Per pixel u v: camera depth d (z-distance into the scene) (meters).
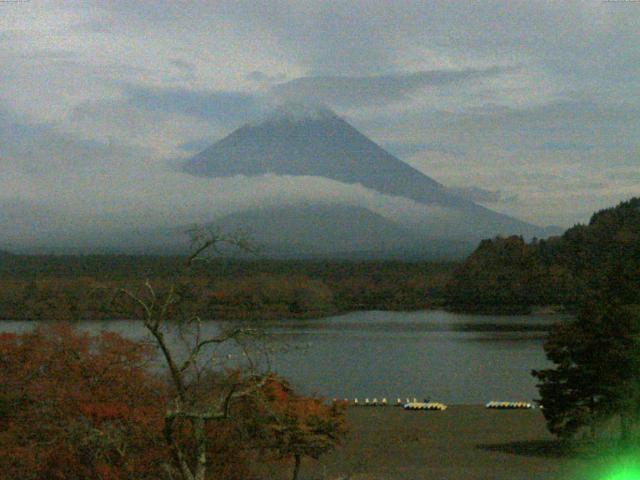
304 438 37.53
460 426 64.31
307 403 39.81
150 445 27.31
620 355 48.94
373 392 88.75
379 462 48.47
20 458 27.67
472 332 168.38
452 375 103.25
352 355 124.38
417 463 48.44
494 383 96.25
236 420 29.23
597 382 49.78
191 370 29.06
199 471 20.25
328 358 120.44
